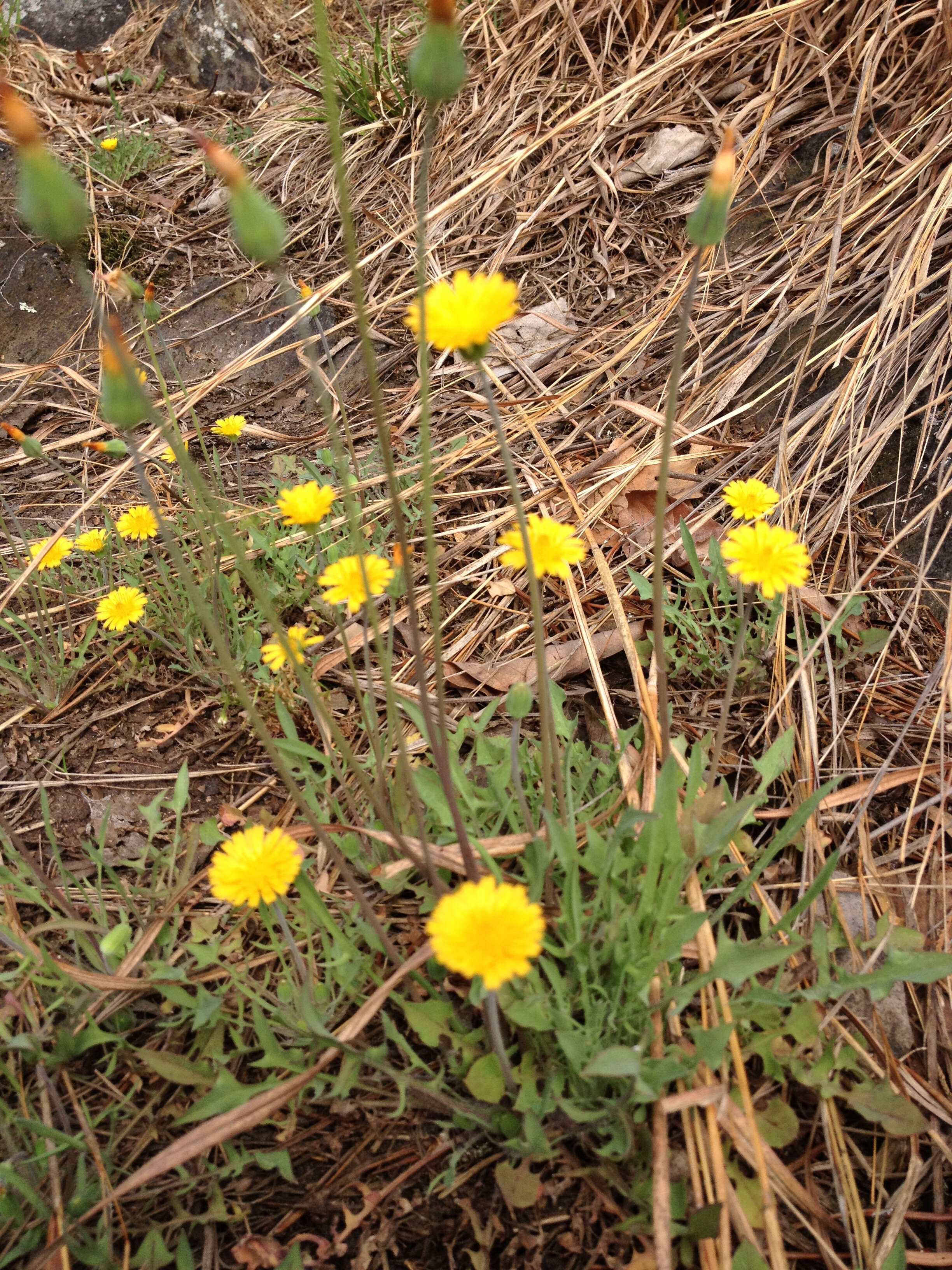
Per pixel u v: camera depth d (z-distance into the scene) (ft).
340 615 1.29
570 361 1.68
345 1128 0.83
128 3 3.00
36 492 1.66
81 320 2.09
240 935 0.94
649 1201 0.74
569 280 1.83
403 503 1.46
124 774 1.15
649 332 1.63
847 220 1.58
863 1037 0.86
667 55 1.91
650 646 1.19
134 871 1.05
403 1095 0.78
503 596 1.32
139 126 2.62
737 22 1.87
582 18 2.11
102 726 1.22
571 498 1.34
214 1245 0.78
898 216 1.55
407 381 1.79
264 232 0.62
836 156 1.71
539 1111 0.75
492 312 0.61
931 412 1.34
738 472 1.41
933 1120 0.83
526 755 1.03
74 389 1.91
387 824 0.82
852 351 1.46
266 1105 0.73
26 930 0.97
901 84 1.68
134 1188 0.75
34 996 0.89
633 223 1.87
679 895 0.89
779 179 1.77
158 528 1.27
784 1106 0.79
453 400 1.69
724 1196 0.73
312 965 0.87
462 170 2.09
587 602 1.30
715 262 1.74
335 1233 0.78
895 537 1.23
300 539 1.38
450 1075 0.84
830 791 0.94
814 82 1.83
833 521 1.31
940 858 0.98
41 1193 0.79
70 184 0.59
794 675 1.10
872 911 0.95
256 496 1.58
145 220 2.31
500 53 2.20
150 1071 0.86
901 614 1.20
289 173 2.33
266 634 1.32
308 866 1.00
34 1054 0.82
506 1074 0.76
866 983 0.79
